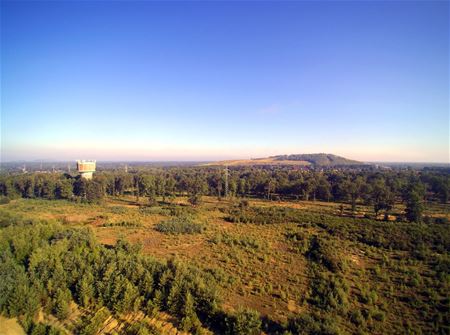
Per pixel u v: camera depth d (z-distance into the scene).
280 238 36.88
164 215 53.56
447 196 66.94
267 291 22.08
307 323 16.91
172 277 21.16
